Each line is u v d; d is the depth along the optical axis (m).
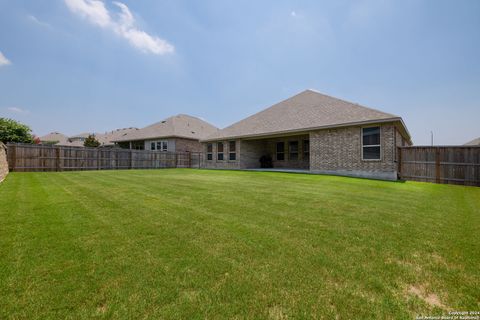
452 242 3.42
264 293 2.17
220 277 2.44
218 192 7.43
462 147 10.87
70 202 5.76
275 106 19.80
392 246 3.26
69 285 2.25
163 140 28.17
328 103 15.92
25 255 2.86
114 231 3.73
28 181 9.99
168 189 8.00
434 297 2.14
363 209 5.32
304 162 18.11
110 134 41.41
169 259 2.81
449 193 8.15
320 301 2.06
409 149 12.18
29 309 1.91
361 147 12.44
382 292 2.21
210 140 20.50
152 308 1.95
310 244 3.29
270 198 6.48
